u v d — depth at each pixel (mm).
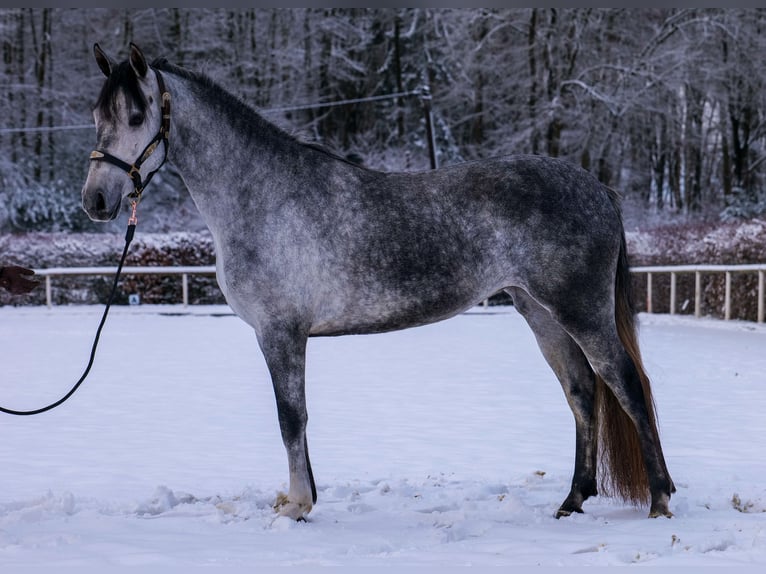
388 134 42594
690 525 4836
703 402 9180
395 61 41906
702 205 41094
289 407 5027
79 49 41031
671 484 5230
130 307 26984
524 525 4965
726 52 35344
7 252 27844
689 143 39719
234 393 10156
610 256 5152
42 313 25031
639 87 34375
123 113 5055
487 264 5105
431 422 8258
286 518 4863
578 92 34781
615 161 37938
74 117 39219
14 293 5246
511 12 36094
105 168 5012
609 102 33531
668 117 35375
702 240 22469
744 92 35781
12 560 4266
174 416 8672
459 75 38719
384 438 7539
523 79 36688
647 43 35031
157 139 5172
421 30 40781
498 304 28906
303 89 40969
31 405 9305
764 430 7688
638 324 5309
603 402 5262
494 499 5543
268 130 5297
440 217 5105
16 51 39844
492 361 13328
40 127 38750
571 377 5375
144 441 7480
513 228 5078
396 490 5703
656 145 42594
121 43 40562
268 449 7168
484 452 6977
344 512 5262
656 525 4848
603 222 5168
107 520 4992
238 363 13055
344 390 10297
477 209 5109
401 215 5109
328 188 5156
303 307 5074
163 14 41031
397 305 5105
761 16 34219
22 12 39625
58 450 7117
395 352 14789
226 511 5230
